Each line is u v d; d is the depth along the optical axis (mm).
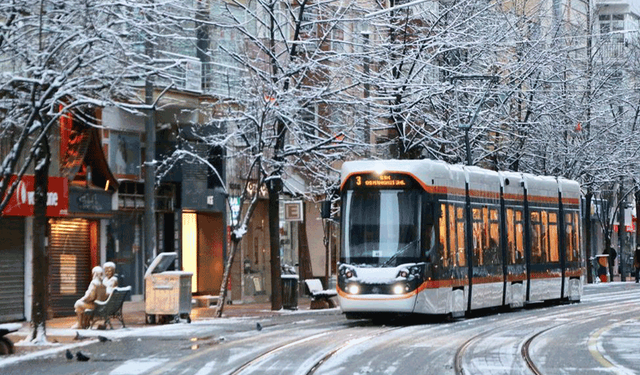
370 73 46750
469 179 38906
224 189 40812
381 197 35500
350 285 34906
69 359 24969
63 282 39625
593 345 27391
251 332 32344
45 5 29031
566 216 48250
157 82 41750
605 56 77062
